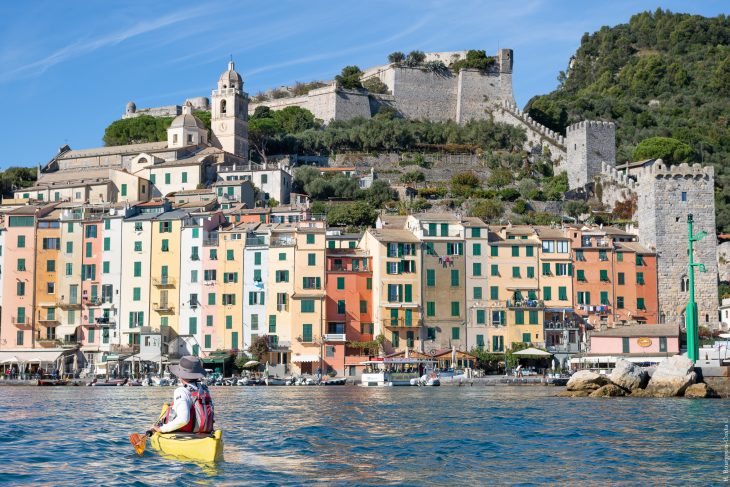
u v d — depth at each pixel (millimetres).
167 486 38656
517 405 86375
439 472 44469
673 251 162250
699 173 164125
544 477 43500
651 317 157500
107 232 155125
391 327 149125
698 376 100688
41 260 155750
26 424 64812
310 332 147875
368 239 154875
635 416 73438
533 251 154625
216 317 150625
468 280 152750
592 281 155500
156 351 148500
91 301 153750
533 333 151750
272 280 149625
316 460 47312
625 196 192125
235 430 61781
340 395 105500
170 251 153000
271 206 193250
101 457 45750
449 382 134750
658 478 43406
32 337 154375
